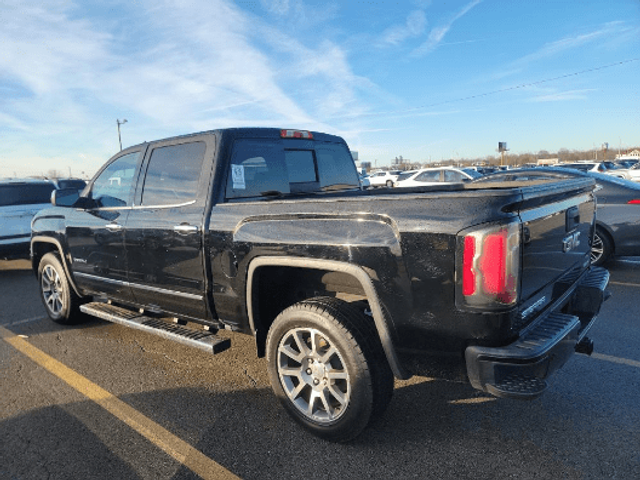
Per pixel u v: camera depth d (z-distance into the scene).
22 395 3.65
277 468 2.65
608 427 2.95
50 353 4.53
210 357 4.34
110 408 3.40
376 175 29.48
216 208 3.36
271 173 3.89
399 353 2.58
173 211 3.64
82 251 4.67
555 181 3.28
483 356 2.27
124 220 4.07
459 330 2.33
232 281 3.25
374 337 2.68
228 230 3.22
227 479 2.57
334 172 4.61
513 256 2.24
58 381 3.88
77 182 14.93
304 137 4.25
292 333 2.91
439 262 2.34
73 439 3.01
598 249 7.17
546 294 2.69
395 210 2.49
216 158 3.48
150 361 4.27
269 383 3.76
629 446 2.74
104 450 2.88
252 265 3.08
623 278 6.70
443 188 4.26
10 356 4.49
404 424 3.06
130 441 2.97
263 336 3.30
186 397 3.54
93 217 4.48
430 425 3.04
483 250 2.22
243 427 3.10
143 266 3.95
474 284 2.25
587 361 3.92
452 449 2.77
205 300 3.48
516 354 2.21
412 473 2.57
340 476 2.56
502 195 2.23
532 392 2.17
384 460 2.69
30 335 5.10
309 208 2.83
